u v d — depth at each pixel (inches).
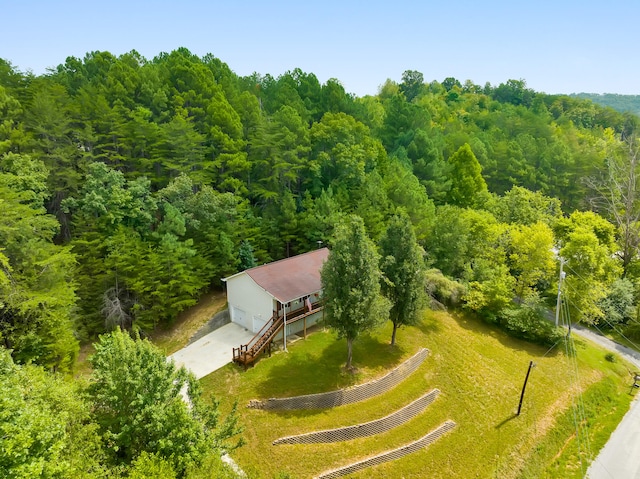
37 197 1132.5
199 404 628.4
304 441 855.1
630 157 2155.5
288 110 1835.6
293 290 1177.4
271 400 934.4
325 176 1865.2
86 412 523.8
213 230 1403.8
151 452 532.7
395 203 1817.2
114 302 1216.2
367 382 1018.7
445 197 2261.3
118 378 549.3
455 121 3543.3
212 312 1346.0
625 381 1322.6
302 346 1160.8
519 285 1592.0
